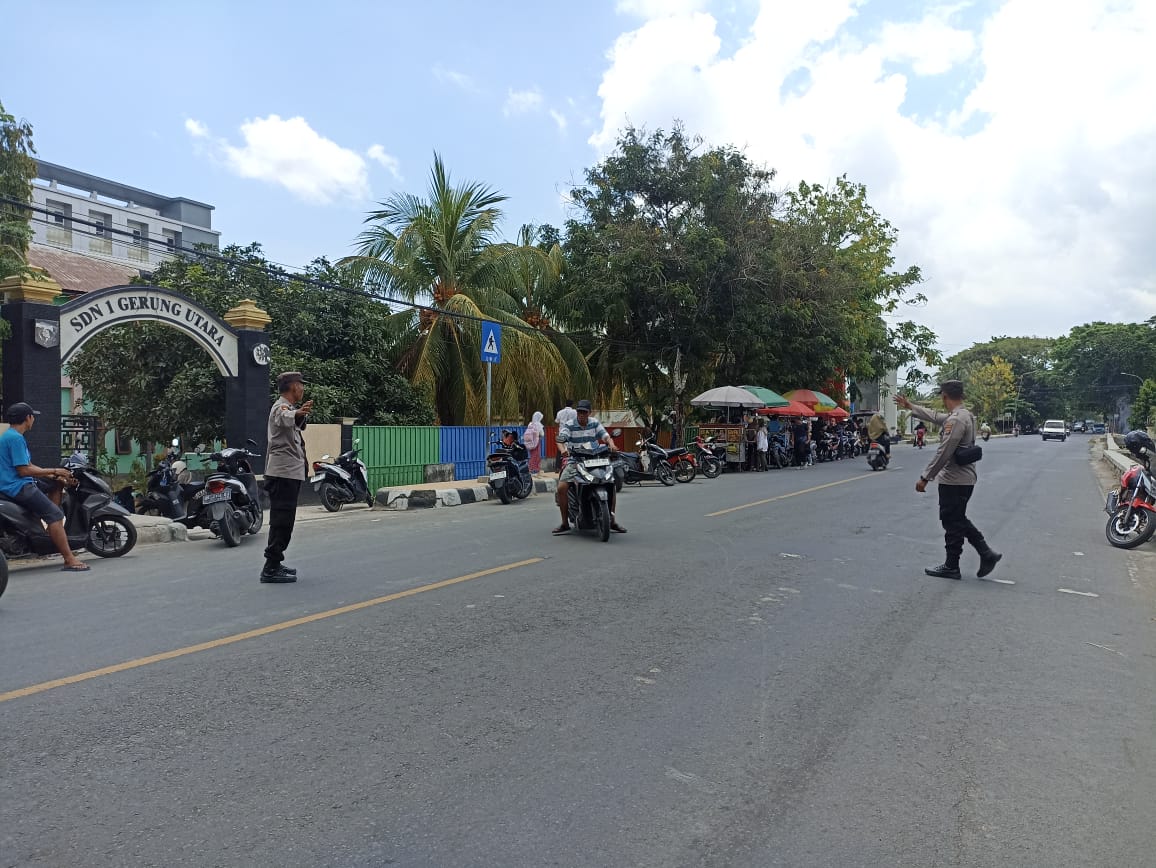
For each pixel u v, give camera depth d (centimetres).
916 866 296
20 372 1087
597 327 2664
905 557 902
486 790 346
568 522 1037
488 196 2294
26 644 540
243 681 471
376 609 637
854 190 3675
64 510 863
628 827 319
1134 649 575
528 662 515
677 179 2508
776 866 294
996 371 8694
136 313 1223
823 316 2795
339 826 314
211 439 1611
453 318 2136
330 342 1880
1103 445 4519
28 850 293
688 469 1947
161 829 309
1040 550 979
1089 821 331
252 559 875
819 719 434
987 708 455
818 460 3106
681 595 701
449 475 1869
